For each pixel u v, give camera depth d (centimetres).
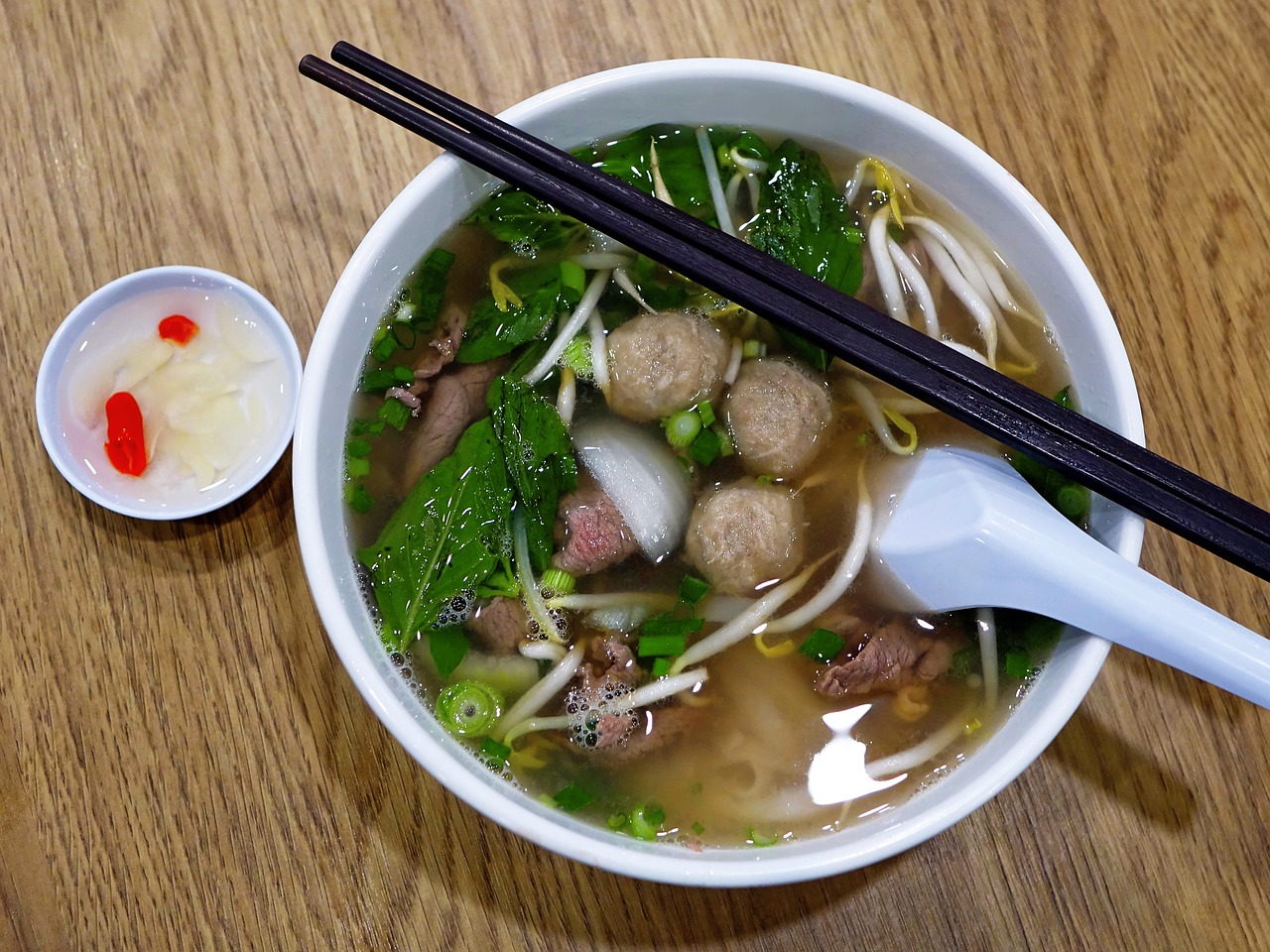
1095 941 28
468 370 28
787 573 28
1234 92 32
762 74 27
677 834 26
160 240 30
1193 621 23
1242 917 28
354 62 26
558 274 29
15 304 30
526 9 32
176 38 31
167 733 28
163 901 27
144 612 28
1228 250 31
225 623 29
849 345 25
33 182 30
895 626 28
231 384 30
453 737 26
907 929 28
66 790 28
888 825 24
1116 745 29
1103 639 24
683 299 29
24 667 28
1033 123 32
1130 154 32
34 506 29
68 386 30
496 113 31
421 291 28
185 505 29
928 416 29
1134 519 25
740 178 29
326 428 25
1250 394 30
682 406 28
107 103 31
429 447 28
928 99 32
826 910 28
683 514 28
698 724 27
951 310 29
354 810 28
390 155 31
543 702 27
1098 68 32
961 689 27
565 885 28
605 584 28
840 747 27
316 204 31
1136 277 31
